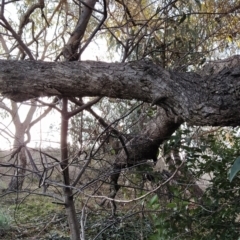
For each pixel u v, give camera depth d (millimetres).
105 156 3139
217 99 1665
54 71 1837
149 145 2996
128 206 3654
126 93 1867
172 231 2744
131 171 2863
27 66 1853
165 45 2961
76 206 3473
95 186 3096
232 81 1686
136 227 3693
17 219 5062
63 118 2285
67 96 1951
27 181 3484
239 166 1155
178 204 2684
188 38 3162
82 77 1834
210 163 2859
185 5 3352
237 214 2914
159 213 2760
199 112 1689
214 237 2783
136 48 2754
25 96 1877
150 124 2977
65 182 2449
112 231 3727
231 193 2832
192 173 2902
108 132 2598
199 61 2924
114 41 3656
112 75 1828
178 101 1749
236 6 3283
